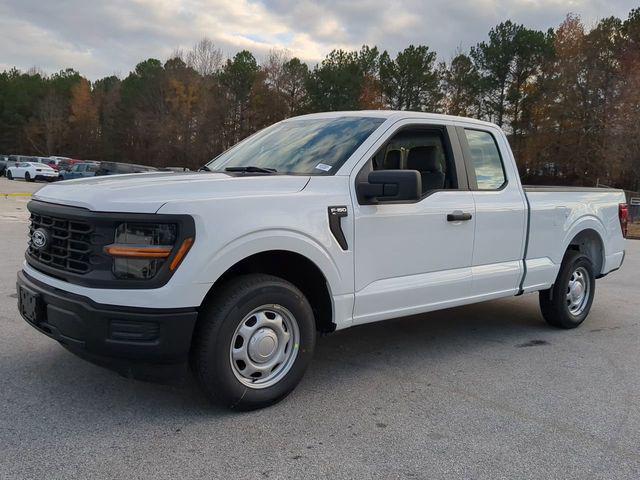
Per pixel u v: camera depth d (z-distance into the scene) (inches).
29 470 113.0
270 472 116.0
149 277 126.6
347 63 2128.4
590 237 249.3
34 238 147.0
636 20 1560.0
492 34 1969.7
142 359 127.7
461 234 185.9
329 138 174.1
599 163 1576.0
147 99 2672.2
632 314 272.4
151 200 127.4
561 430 140.6
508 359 196.2
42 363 172.6
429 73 2119.8
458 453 127.2
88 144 3250.5
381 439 132.6
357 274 159.0
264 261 153.7
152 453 121.7
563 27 1733.5
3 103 3459.6
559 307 232.1
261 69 2417.6
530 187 220.8
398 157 179.8
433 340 217.5
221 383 135.7
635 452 130.3
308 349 151.1
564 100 1674.5
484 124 206.2
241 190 139.3
